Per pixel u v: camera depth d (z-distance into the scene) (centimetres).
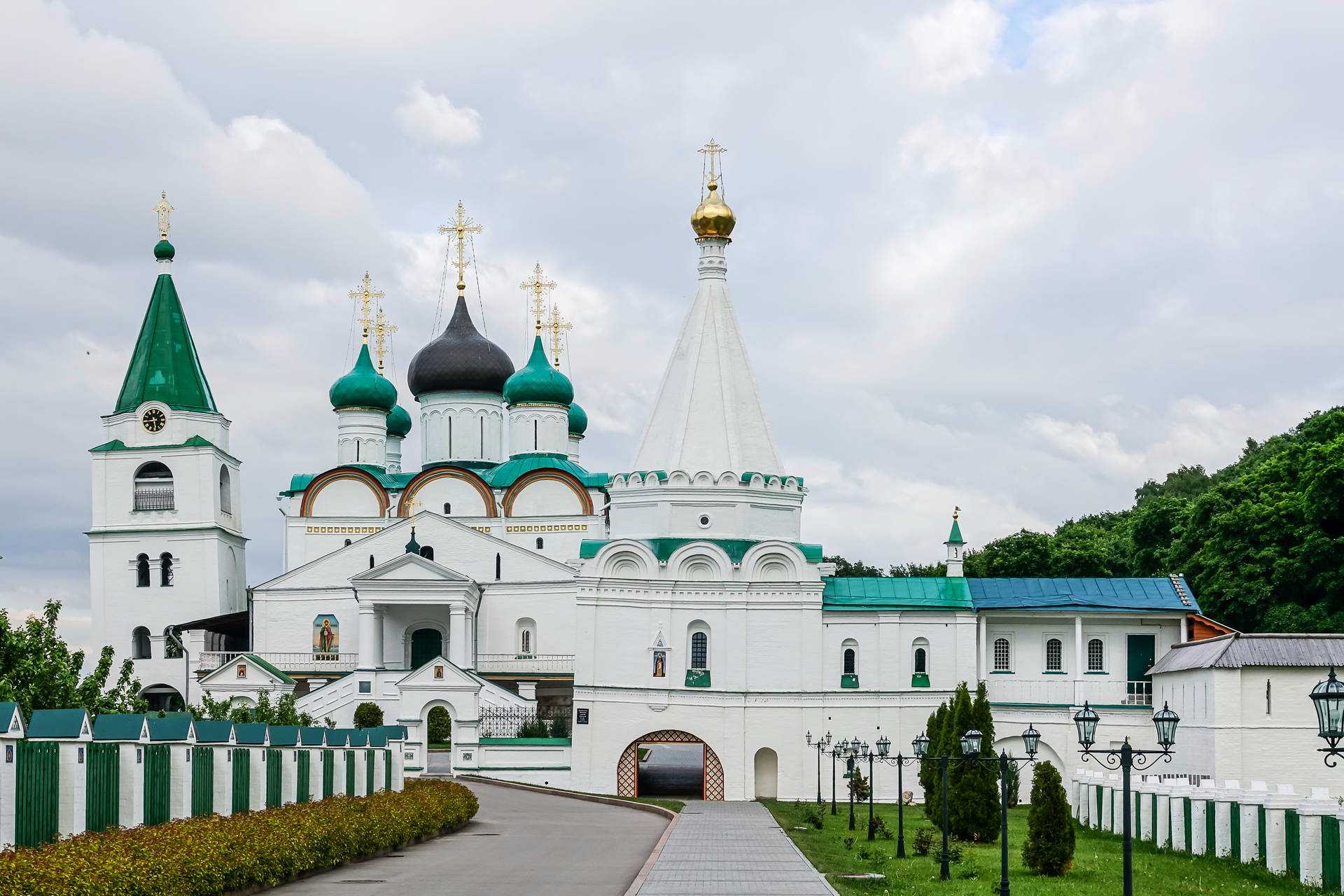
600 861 4653
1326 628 8031
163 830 3712
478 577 10450
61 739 3625
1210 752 6562
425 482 10912
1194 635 8062
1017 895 3884
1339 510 8225
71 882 3020
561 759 8306
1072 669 8194
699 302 8625
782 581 8131
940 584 8225
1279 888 4053
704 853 4791
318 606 10556
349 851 4478
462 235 11900
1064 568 11238
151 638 10756
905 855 4997
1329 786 6388
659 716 8081
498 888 3972
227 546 11131
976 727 5775
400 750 6469
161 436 11006
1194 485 14500
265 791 4812
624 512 8431
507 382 11400
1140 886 4078
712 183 8669
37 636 4838
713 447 8338
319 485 11075
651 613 8156
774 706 8056
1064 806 4447
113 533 10981
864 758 7400
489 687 9188
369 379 11494
